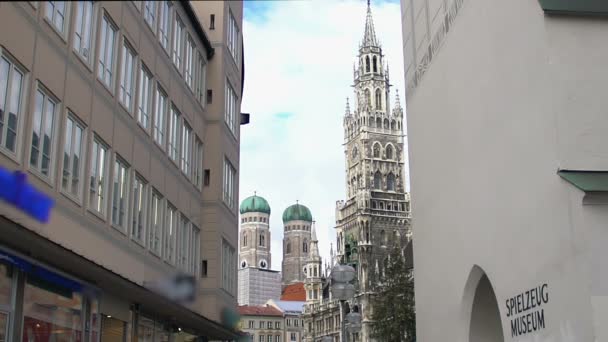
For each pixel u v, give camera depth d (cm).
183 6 2361
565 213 1394
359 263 13488
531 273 1549
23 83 1377
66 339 1638
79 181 1639
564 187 1400
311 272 16375
